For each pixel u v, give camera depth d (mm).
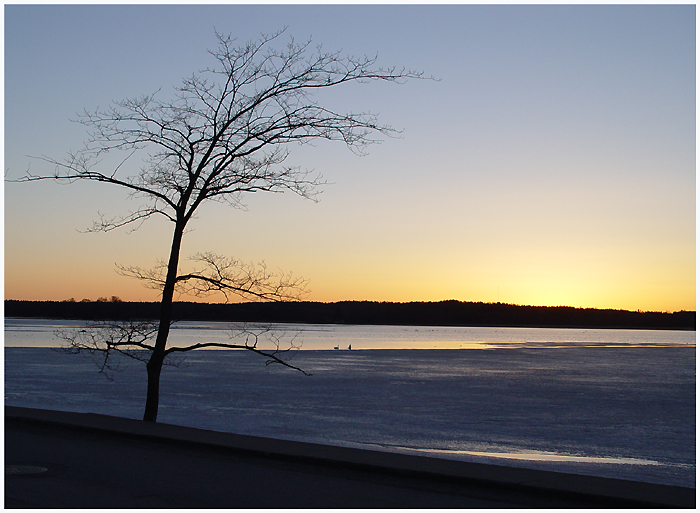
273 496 7492
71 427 11750
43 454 9695
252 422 24812
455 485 8102
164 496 7391
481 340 161625
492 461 17688
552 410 30062
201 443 10258
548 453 19703
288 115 15141
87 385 36781
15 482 7867
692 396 36531
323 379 44844
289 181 15406
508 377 48938
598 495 7258
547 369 58406
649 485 7707
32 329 154375
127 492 7543
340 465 8984
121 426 11578
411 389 38969
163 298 15469
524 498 7531
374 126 15195
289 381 42844
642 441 22156
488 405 31656
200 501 7195
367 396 34781
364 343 127938
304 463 9281
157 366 15344
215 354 74875
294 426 24078
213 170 15398
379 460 8961
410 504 7223
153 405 15164
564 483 7758
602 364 66938
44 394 32156
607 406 31703
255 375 47094
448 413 28578
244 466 9125
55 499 7109
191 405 29578
